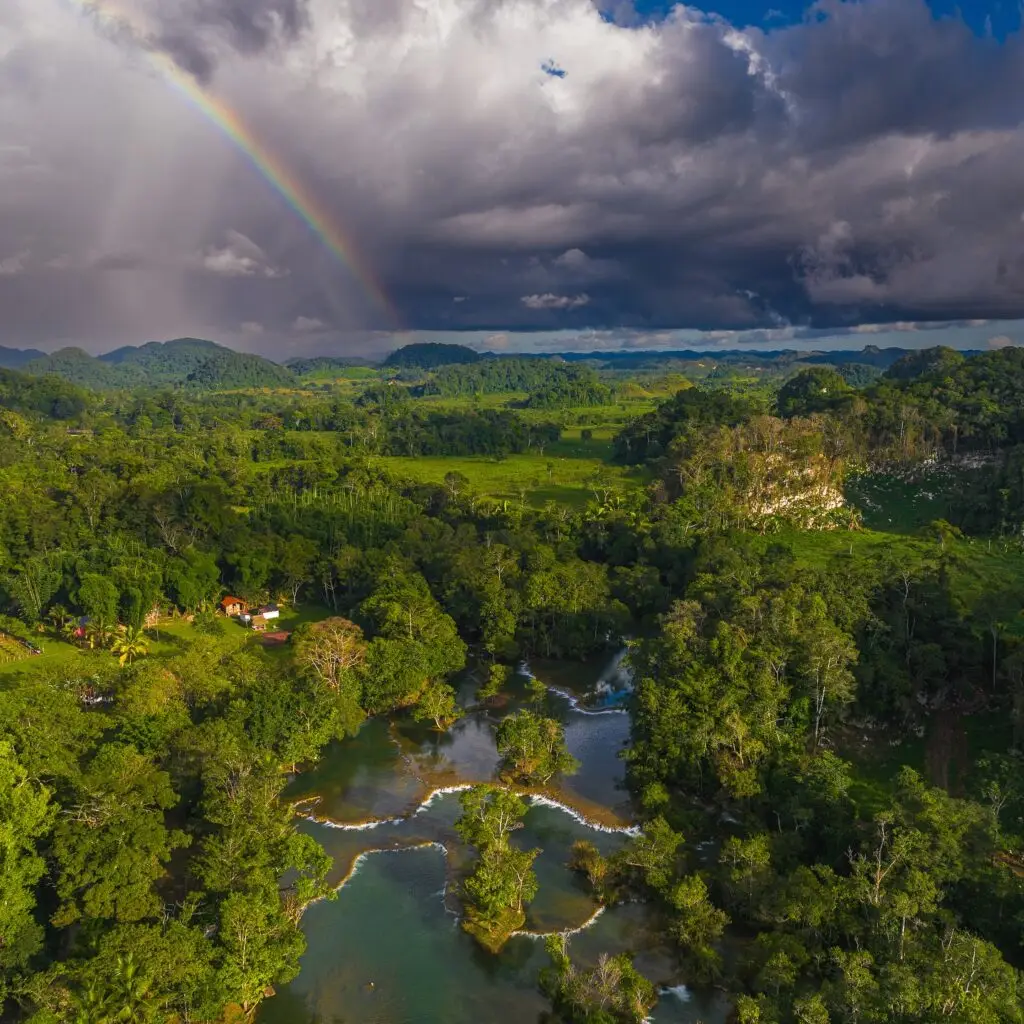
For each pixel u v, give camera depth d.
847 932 55.09
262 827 65.62
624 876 68.94
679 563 141.50
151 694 82.62
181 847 73.06
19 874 55.16
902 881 55.75
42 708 75.19
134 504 165.12
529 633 121.38
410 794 84.69
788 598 96.50
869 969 51.12
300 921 65.19
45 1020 46.56
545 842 75.44
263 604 147.25
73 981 50.00
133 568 131.75
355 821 79.75
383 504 187.12
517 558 140.75
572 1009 54.09
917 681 90.56
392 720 101.75
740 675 85.19
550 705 106.00
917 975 46.31
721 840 74.06
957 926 54.34
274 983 58.09
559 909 65.94
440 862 73.12
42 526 150.25
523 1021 54.78
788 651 87.06
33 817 58.34
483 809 72.06
